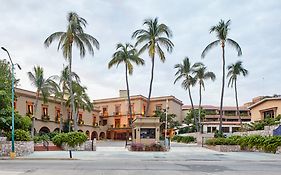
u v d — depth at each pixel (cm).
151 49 4166
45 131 5831
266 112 5312
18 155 2533
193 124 7038
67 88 5091
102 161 2145
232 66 5512
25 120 2920
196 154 2891
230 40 4219
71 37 3650
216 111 8650
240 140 3441
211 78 5694
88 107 6097
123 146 4403
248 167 1775
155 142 3500
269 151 3089
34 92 5509
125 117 7850
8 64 3522
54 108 6044
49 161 2112
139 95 7725
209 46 4278
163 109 7788
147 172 1488
